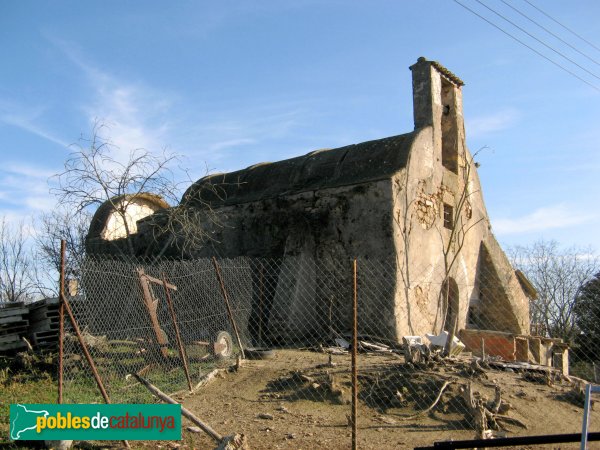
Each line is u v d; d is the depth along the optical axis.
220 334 11.00
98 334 11.59
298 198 15.65
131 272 12.30
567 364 16.39
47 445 6.36
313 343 13.52
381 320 13.61
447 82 17.98
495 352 14.91
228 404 8.48
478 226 18.83
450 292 16.88
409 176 14.88
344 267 14.47
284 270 14.82
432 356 10.31
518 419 8.13
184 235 16.62
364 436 7.25
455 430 7.60
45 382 9.77
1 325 12.09
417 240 14.92
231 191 18.27
